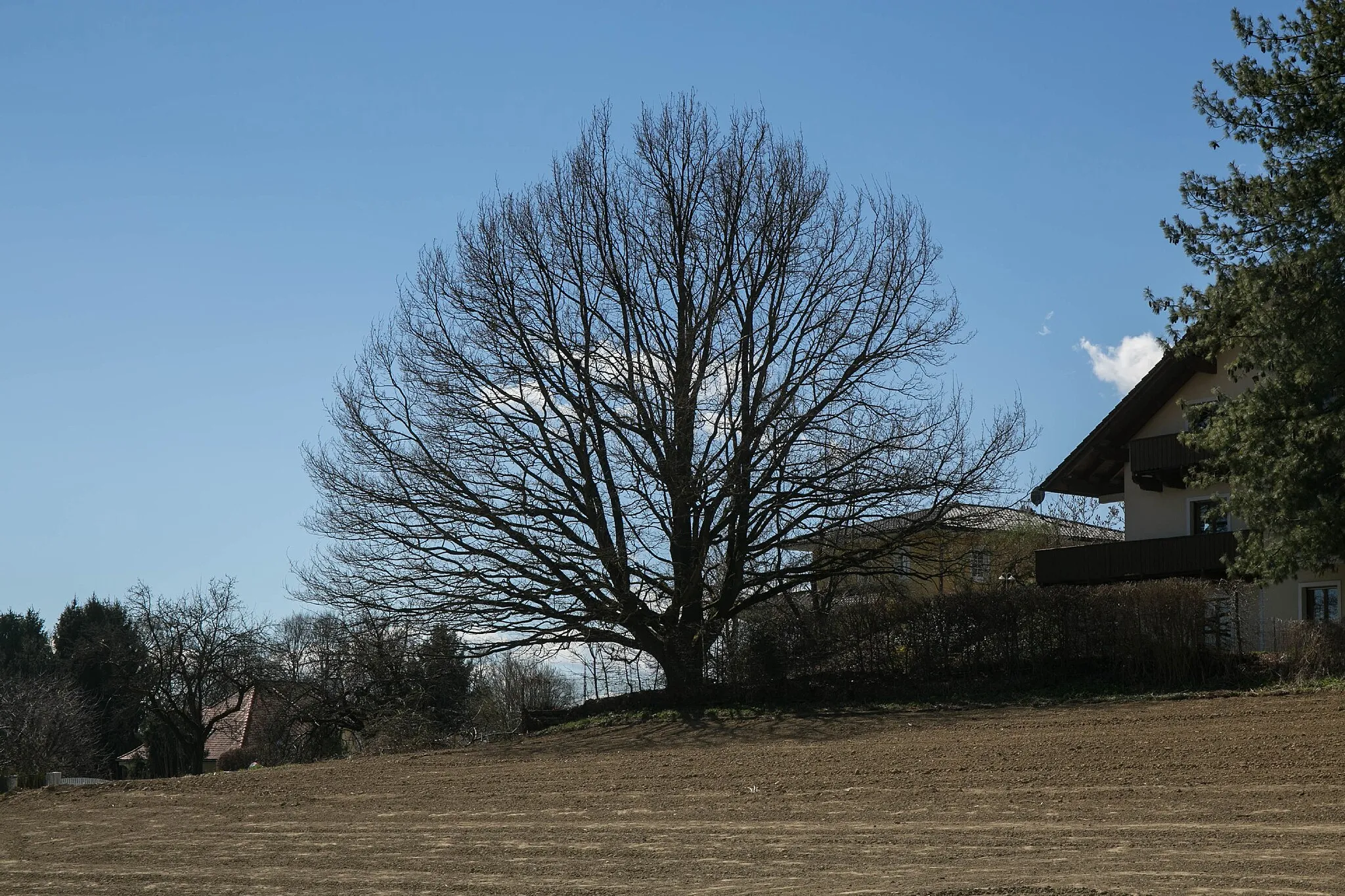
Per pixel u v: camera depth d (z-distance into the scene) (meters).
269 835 18.02
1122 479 36.62
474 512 28.02
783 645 28.05
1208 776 15.59
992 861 12.03
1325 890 9.66
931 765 18.20
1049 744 18.78
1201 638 23.45
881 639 27.17
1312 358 20.02
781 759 20.27
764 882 11.89
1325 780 14.74
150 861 16.66
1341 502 20.09
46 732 50.09
